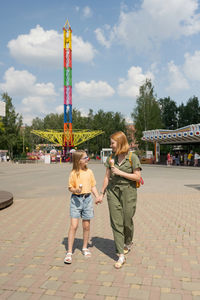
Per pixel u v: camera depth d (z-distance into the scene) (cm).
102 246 416
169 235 466
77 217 368
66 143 5281
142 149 5372
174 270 324
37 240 447
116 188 349
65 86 5153
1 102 1021
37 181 1484
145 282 292
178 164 3312
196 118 7081
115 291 273
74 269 329
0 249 404
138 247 407
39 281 297
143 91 5347
